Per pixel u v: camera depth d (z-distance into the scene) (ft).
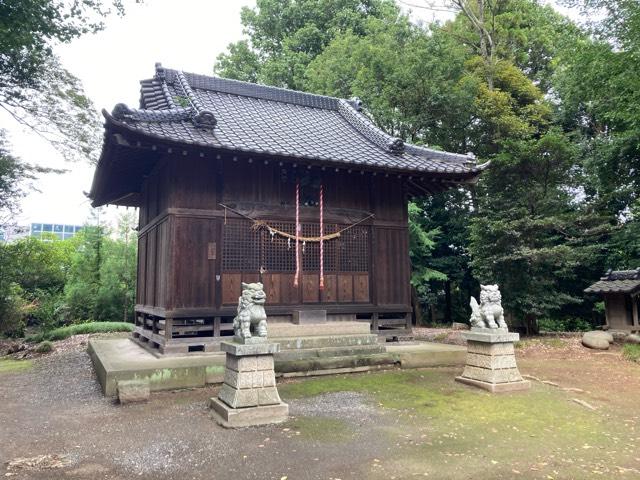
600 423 22.98
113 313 95.35
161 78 46.09
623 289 53.72
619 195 58.75
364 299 43.06
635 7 47.70
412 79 70.08
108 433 20.99
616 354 44.88
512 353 30.68
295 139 41.65
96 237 97.14
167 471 16.52
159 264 39.29
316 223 41.63
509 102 77.25
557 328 78.59
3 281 67.82
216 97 48.57
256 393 22.80
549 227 55.83
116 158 36.58
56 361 46.98
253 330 24.21
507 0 91.25
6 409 26.14
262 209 39.63
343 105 55.88
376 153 43.42
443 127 76.33
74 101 56.34
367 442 19.69
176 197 36.52
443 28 85.66
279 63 101.50
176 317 35.37
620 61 49.19
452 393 28.96
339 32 95.09
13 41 40.86
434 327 80.38
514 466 17.06
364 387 30.58
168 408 25.30
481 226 57.06
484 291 31.50
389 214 45.34
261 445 19.20
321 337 36.73
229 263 38.04
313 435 20.57
